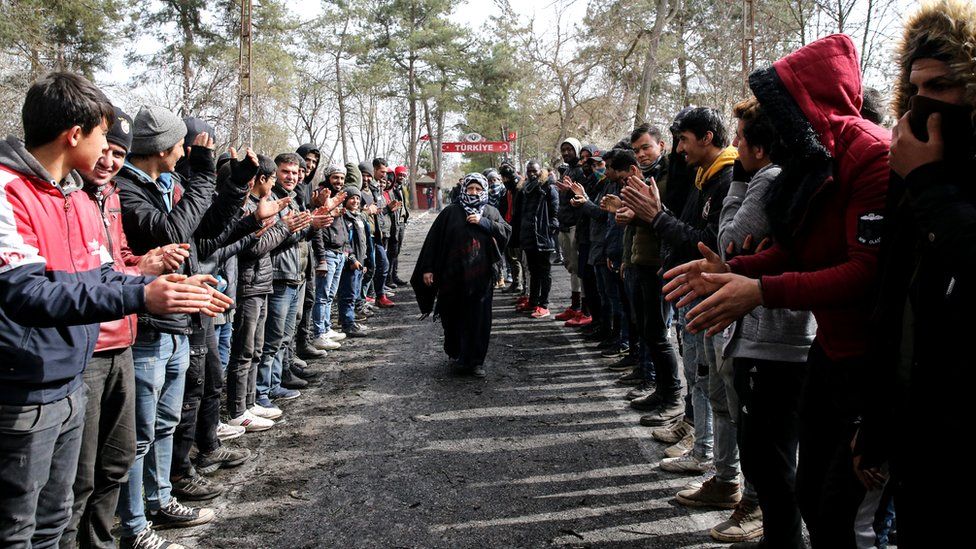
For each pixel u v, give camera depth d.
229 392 4.44
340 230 7.11
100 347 2.35
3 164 1.90
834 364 1.91
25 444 1.94
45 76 2.04
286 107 29.70
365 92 45.47
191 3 27.06
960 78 1.33
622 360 5.84
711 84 13.48
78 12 20.77
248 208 4.22
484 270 5.66
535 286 8.53
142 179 2.96
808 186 1.87
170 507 3.19
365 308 8.58
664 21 14.20
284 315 4.95
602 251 6.19
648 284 4.31
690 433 3.97
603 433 4.31
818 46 1.90
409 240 20.89
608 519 3.18
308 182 6.15
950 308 1.35
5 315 1.89
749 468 2.48
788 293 1.74
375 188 9.02
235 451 3.94
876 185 1.74
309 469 3.85
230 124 16.56
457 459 3.94
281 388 5.33
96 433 2.39
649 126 4.71
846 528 1.91
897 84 1.63
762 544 2.53
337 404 5.05
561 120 21.97
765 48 11.90
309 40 41.16
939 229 1.32
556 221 8.12
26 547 1.98
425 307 6.05
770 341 2.37
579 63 19.95
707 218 3.10
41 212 1.97
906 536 1.50
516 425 4.49
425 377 5.74
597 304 7.14
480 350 5.66
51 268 2.00
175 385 3.14
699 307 1.82
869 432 1.65
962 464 1.34
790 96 1.88
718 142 3.23
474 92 43.06
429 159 68.94
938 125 1.37
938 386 1.38
